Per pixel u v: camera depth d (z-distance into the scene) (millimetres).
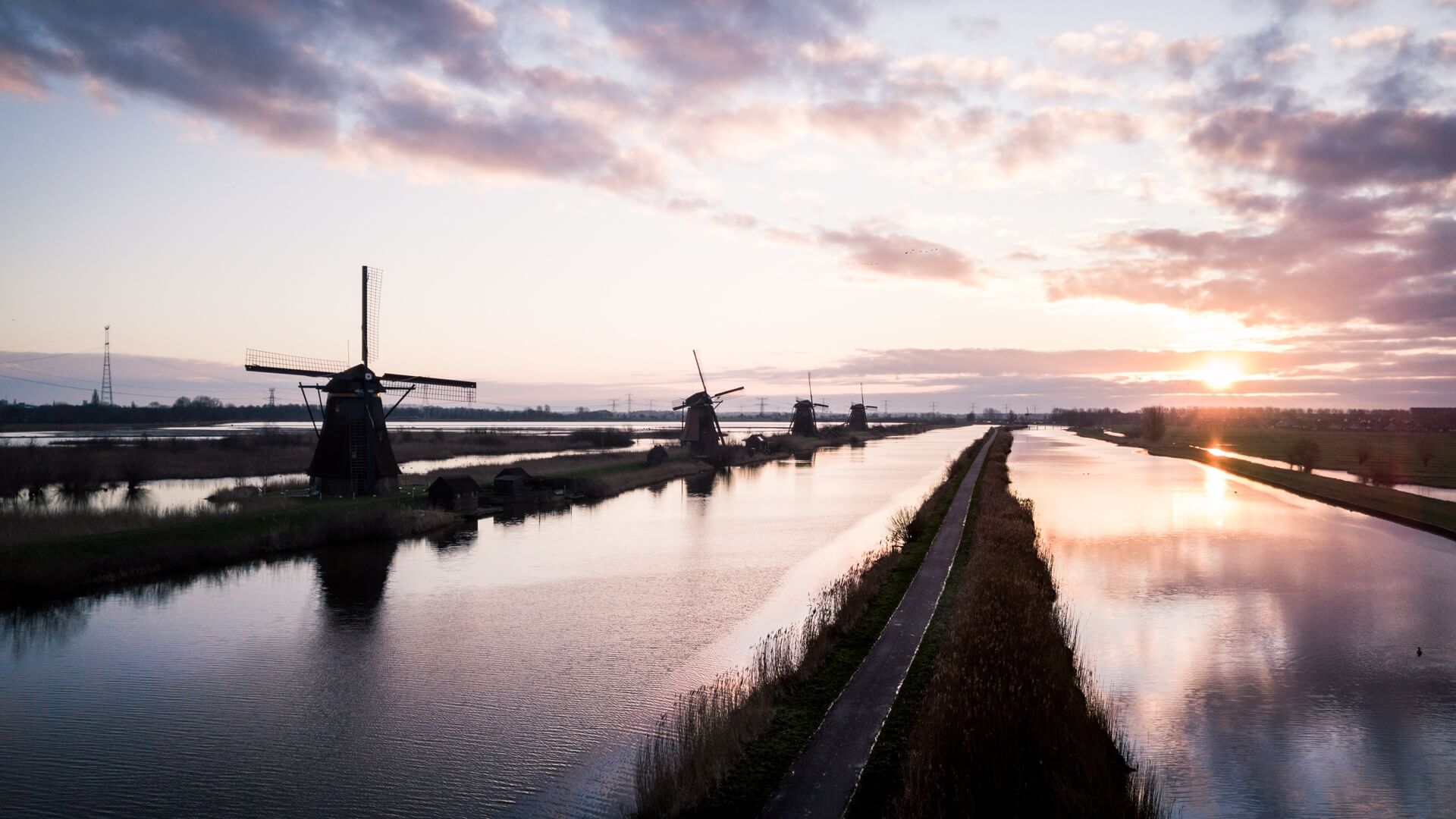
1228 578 31438
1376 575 32094
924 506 48062
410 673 21141
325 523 39938
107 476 62781
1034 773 13352
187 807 14312
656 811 12609
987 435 163250
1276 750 16656
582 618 26297
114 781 15281
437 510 46625
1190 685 20172
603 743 16750
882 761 13906
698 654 22594
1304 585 30188
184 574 32875
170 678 20875
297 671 21312
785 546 39250
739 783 13195
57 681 20656
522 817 13852
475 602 28391
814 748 14438
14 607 27766
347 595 29391
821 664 19344
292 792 14789
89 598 28953
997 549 30969
